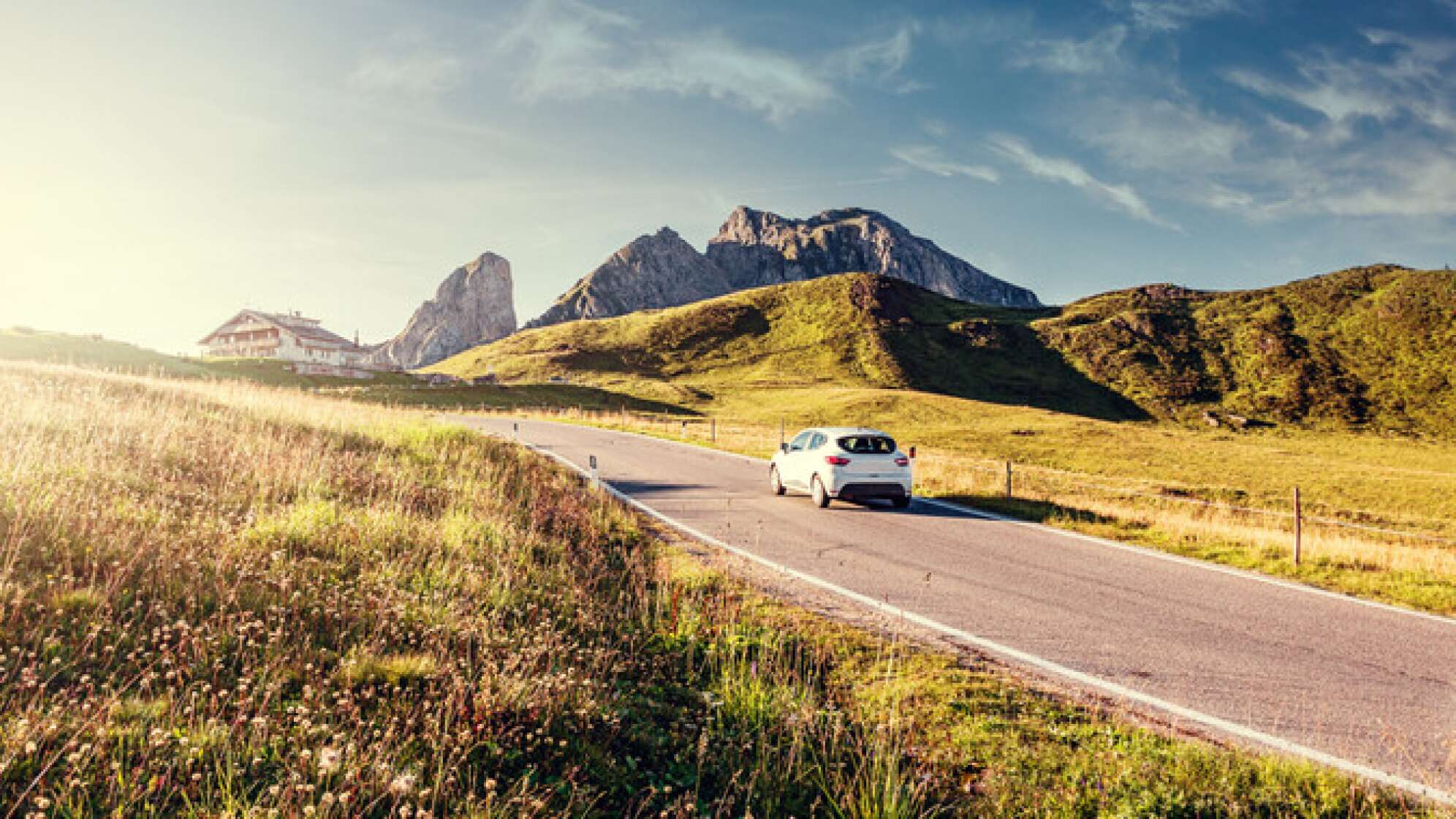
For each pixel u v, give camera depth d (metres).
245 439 12.48
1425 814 4.04
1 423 9.66
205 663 4.47
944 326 171.50
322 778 3.45
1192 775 4.36
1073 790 4.21
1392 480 45.53
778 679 5.66
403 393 68.75
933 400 91.56
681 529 12.45
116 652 4.56
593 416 51.56
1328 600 8.75
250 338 117.75
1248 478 45.81
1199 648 7.00
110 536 6.24
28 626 4.58
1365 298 162.88
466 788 3.69
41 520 6.31
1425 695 5.95
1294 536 12.21
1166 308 183.62
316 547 7.52
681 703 5.34
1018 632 7.38
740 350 161.25
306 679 4.59
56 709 3.60
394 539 8.23
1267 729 5.26
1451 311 146.00
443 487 12.46
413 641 5.51
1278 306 170.00
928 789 4.27
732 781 4.04
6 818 2.91
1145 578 9.69
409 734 4.05
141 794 3.17
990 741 4.87
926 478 19.67
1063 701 5.64
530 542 9.40
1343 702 5.77
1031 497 16.61
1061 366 152.88
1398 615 8.16
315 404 21.27
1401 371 132.62
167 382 19.70
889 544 11.48
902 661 6.34
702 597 7.99
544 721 4.48
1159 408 132.38
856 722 5.15
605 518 12.54
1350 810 4.04
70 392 13.83
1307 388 132.12
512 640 5.71
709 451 27.08
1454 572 10.02
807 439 16.09
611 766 4.18
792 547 11.13
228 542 6.77
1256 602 8.60
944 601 8.41
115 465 8.85
